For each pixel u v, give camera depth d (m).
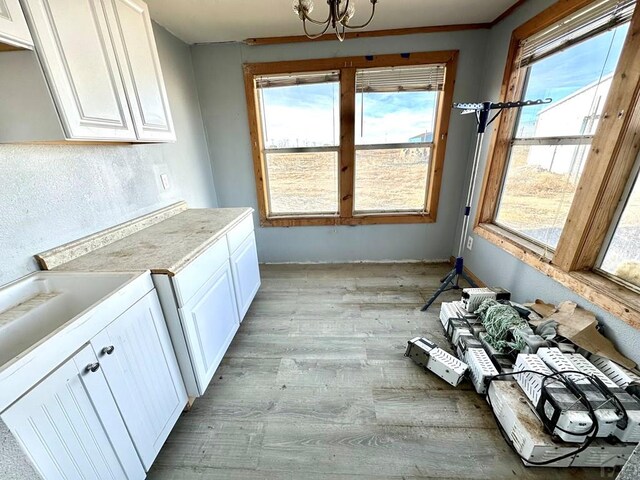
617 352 1.30
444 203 2.95
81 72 1.09
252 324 2.21
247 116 2.73
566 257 1.59
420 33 2.38
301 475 1.19
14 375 0.67
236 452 1.28
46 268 1.21
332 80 2.59
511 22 2.06
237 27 2.19
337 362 1.80
